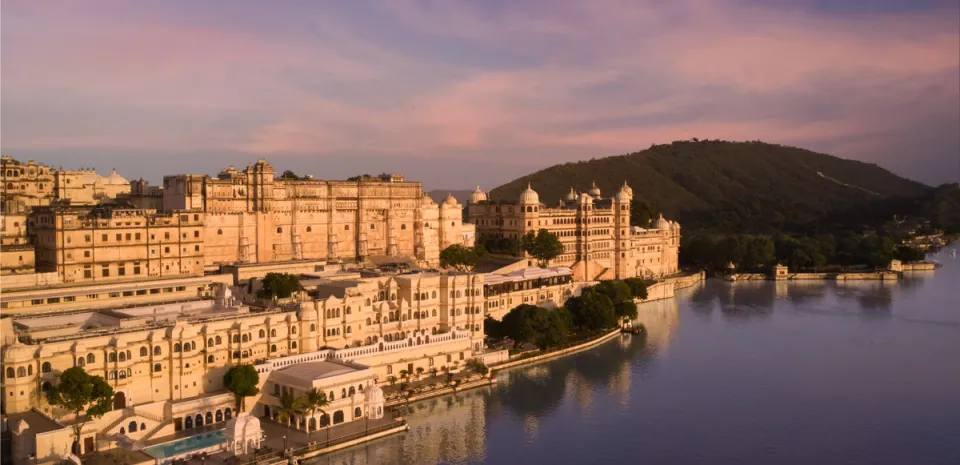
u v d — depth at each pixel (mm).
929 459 137000
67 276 178125
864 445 143250
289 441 135125
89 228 181500
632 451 140000
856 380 184000
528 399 168625
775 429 151125
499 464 133375
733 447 142125
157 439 130250
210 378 146500
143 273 191500
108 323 149500
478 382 176875
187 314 157375
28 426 115938
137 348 137750
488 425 152250
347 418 146875
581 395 171750
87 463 118250
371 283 180375
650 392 174125
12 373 124062
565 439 145375
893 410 162375
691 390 175750
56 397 121375
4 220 182000
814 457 137750
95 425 123312
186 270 199625
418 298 188875
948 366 197000
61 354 129250
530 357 199000
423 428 149750
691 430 150250
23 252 173625
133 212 190125
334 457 134000
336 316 168250
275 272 198625
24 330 137125
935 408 163500
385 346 169500
